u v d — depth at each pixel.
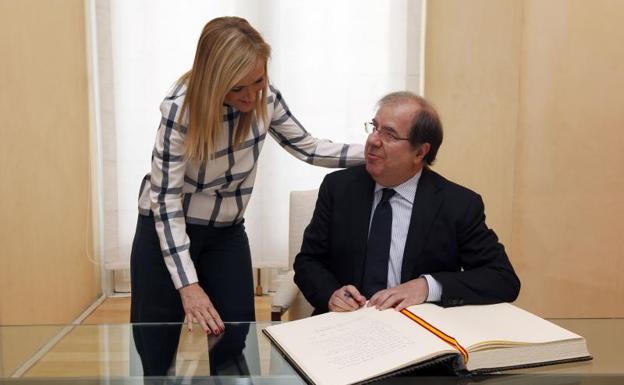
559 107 2.43
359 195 1.44
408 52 3.07
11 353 0.96
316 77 3.09
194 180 1.45
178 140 1.33
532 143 2.68
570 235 2.34
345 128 3.14
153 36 3.03
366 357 0.84
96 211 3.20
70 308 2.79
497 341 0.86
